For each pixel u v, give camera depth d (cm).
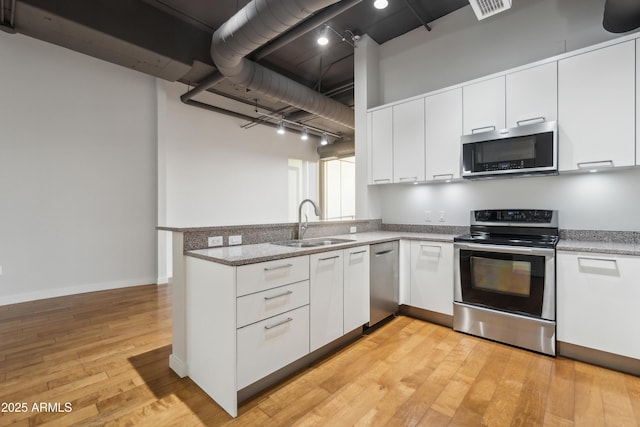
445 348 232
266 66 443
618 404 163
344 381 188
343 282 229
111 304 339
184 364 191
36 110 354
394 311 294
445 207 328
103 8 281
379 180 347
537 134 234
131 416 156
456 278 262
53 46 364
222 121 559
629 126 203
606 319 196
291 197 723
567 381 186
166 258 453
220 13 332
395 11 324
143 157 436
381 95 383
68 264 376
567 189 253
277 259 177
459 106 281
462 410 161
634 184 225
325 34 322
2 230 335
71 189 378
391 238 286
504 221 279
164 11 324
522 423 150
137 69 354
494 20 296
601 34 243
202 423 151
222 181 559
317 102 439
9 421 151
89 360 213
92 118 393
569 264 209
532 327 224
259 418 155
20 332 260
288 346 186
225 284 160
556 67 230
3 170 335
